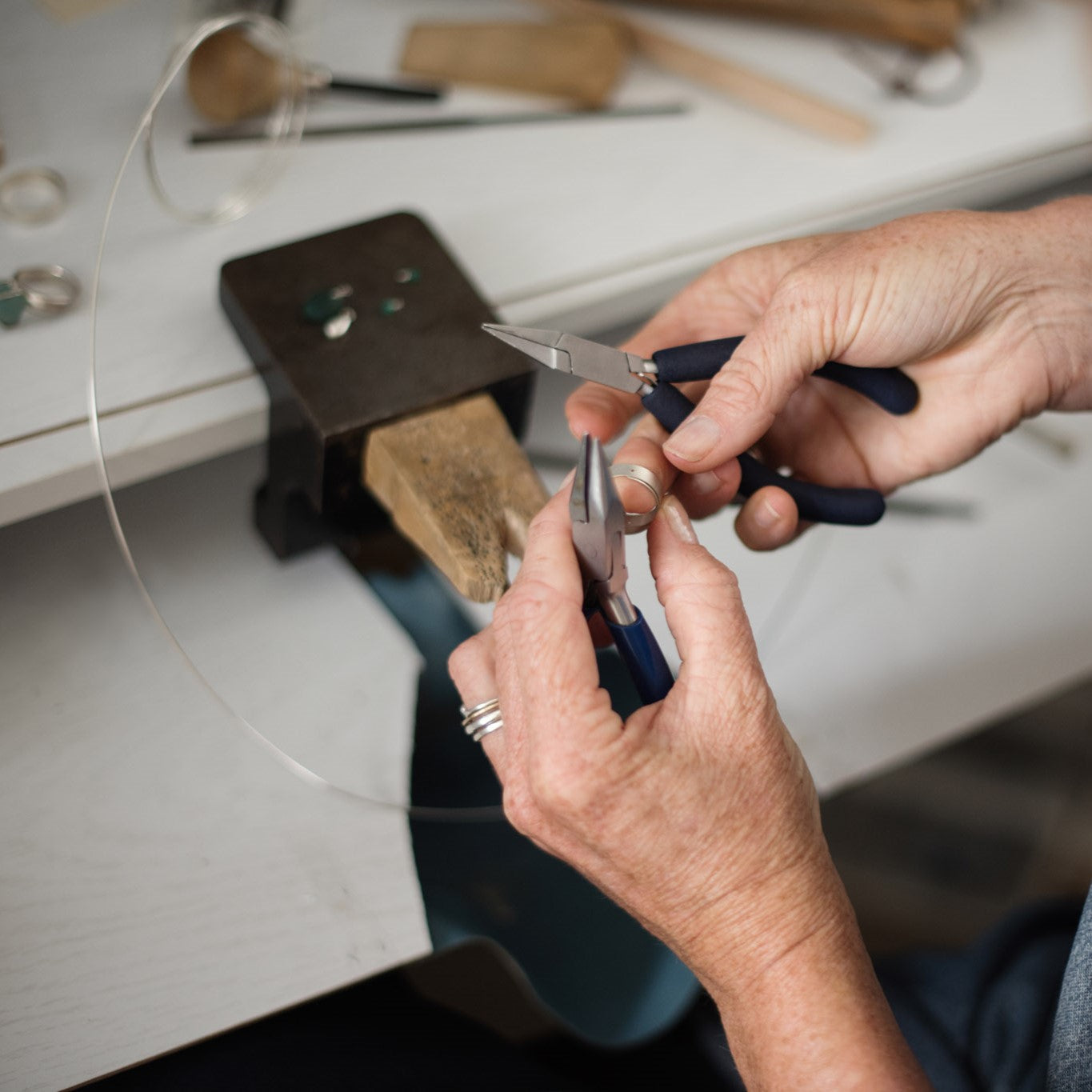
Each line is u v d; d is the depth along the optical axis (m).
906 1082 0.52
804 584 0.82
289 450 0.68
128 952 0.64
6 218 0.76
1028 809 1.54
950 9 0.97
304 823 0.70
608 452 0.73
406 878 0.70
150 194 0.80
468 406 0.66
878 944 1.44
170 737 0.72
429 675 0.71
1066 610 0.90
